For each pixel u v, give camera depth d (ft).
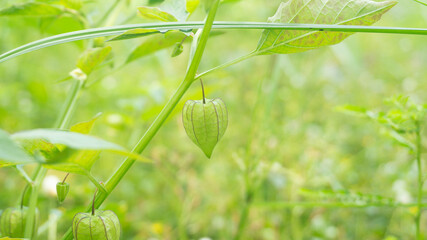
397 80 3.50
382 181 2.37
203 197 2.35
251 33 3.84
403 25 4.25
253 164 1.87
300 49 1.16
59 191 1.06
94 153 0.97
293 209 2.09
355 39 3.95
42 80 3.12
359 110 1.49
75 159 0.97
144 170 2.58
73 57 3.52
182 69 3.65
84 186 1.94
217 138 1.14
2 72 2.95
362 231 2.15
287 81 3.22
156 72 3.46
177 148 2.63
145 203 2.37
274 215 2.21
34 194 1.16
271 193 2.31
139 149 1.09
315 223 2.13
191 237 2.21
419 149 1.45
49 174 2.22
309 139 2.56
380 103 3.07
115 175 1.09
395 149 2.53
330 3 1.14
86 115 2.90
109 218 1.07
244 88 3.15
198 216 2.19
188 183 2.21
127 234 2.15
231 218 2.18
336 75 3.40
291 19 1.15
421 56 3.89
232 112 2.97
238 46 3.76
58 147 0.98
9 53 1.09
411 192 2.12
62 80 1.33
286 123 2.64
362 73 3.50
